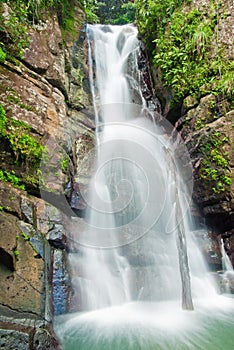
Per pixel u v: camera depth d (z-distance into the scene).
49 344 2.68
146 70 7.61
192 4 6.30
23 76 4.59
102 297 3.93
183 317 3.72
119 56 8.20
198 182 5.54
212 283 4.74
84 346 2.96
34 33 5.16
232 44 5.57
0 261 2.84
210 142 5.32
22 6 5.02
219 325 3.49
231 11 5.72
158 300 4.20
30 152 3.97
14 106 4.14
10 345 2.36
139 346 2.98
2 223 2.97
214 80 5.59
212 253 5.18
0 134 3.71
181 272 4.36
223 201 5.19
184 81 5.94
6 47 4.55
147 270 4.47
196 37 5.87
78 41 7.15
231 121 5.16
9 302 2.69
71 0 7.26
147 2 7.41
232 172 5.07
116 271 4.29
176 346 2.99
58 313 3.36
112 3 14.06
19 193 3.69
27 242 3.15
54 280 3.47
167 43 6.46
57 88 5.46
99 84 7.26
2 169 3.73
